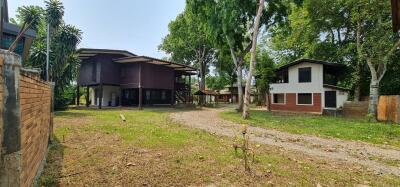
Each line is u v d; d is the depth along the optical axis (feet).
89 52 83.51
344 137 34.30
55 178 15.53
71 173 16.53
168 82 99.40
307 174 17.80
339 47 82.84
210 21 74.23
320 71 79.30
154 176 16.40
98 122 42.65
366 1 55.36
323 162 21.59
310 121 51.88
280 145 28.84
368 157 24.16
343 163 21.67
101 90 84.89
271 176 17.10
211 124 46.11
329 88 79.00
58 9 60.85
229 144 27.45
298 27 85.05
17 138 9.07
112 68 89.56
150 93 103.19
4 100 8.46
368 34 61.16
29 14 59.93
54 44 61.77
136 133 32.14
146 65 88.43
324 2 70.23
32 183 13.53
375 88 58.65
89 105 96.37
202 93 118.01
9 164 8.70
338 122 50.62
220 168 18.42
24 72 11.05
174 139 28.78
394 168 20.72
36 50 60.44
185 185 15.14
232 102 179.22
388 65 70.03
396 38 56.18
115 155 21.04
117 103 98.12
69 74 68.90
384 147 28.76
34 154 14.24
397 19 15.19
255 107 114.83
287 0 76.07
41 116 17.19
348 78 86.99
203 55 136.36
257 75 92.68
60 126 36.55
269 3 74.59
